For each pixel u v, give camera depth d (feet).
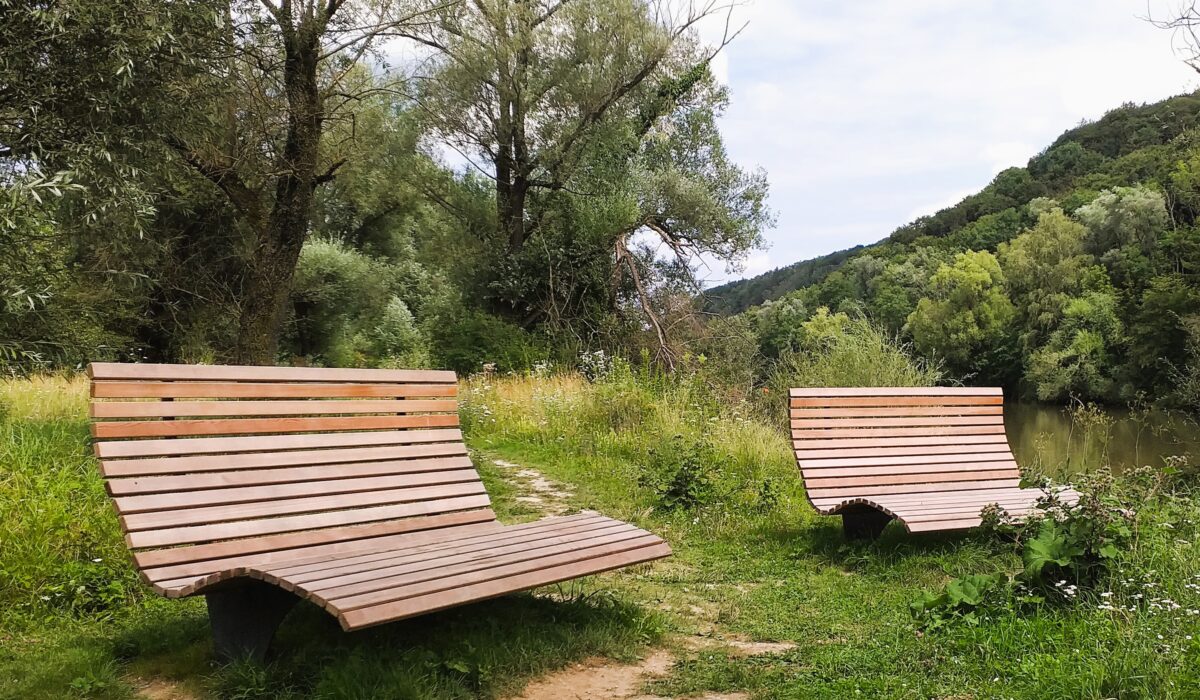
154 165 23.65
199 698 10.57
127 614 14.15
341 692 10.19
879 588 16.17
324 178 43.27
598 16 68.80
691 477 25.41
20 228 19.95
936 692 10.17
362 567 11.57
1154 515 16.29
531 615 13.67
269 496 12.87
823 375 41.68
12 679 10.73
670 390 42.42
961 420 22.48
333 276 82.94
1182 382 72.90
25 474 18.88
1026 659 10.56
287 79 38.96
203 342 65.72
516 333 66.95
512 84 68.69
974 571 16.37
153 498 11.59
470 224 75.10
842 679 10.93
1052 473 30.86
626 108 73.20
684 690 11.16
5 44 19.42
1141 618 10.83
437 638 12.24
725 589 16.78
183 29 23.02
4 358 23.06
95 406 11.37
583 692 11.12
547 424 38.78
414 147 72.59
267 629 11.39
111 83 20.81
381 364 74.28
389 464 14.70
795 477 29.30
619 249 66.28
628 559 13.39
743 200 82.12
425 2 51.11
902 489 20.74
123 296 54.29
